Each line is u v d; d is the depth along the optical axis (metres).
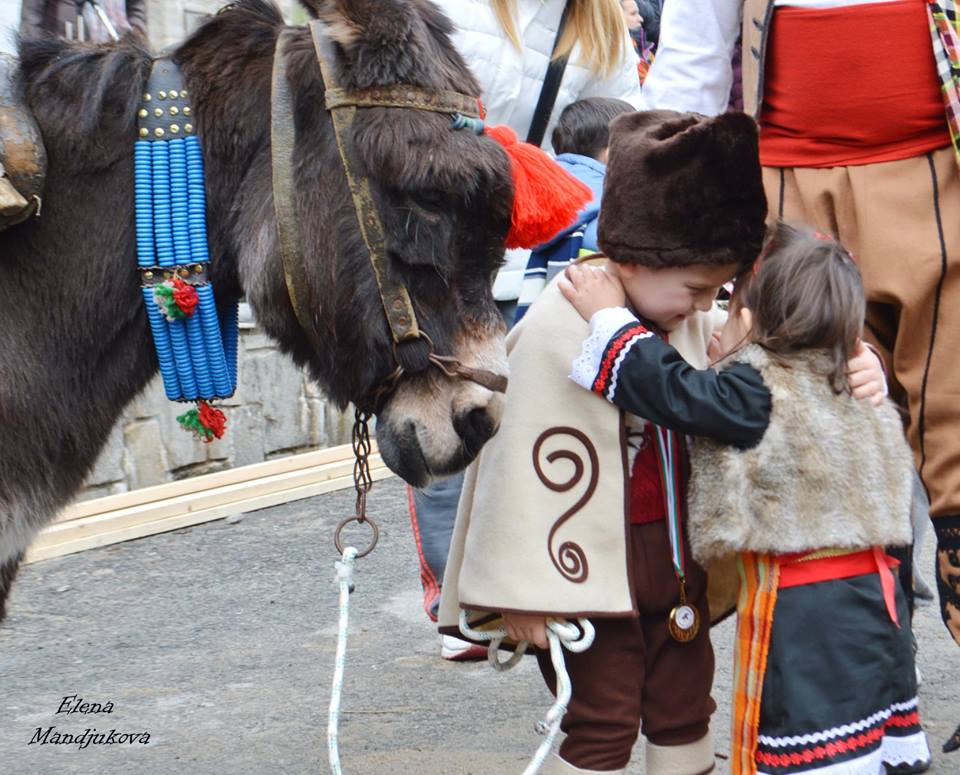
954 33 5.82
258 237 4.39
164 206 4.43
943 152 5.96
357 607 8.49
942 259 5.87
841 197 6.05
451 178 4.14
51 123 4.45
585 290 5.03
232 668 7.43
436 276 4.24
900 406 6.23
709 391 4.75
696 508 4.90
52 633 7.96
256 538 9.97
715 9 6.56
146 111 4.46
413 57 4.21
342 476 11.45
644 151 4.82
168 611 8.38
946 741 6.33
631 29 12.71
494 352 4.35
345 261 4.25
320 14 4.27
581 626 4.89
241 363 11.03
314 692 7.08
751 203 4.82
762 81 6.21
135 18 8.41
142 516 9.90
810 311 4.83
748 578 4.99
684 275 4.90
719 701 6.85
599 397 4.95
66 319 4.51
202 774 6.09
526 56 7.30
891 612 4.97
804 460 4.81
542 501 4.91
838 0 5.97
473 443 4.39
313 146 4.30
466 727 6.63
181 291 4.39
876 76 5.93
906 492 4.99
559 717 4.59
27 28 6.63
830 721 4.84
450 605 5.24
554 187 4.32
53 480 4.59
